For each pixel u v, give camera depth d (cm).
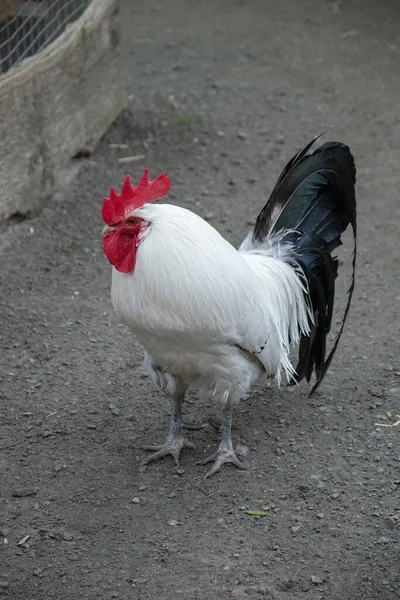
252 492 712
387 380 853
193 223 648
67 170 1235
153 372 722
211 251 642
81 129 1266
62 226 1141
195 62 1673
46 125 1162
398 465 734
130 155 1313
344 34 1791
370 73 1623
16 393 845
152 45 1755
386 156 1329
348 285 1020
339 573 625
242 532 668
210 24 1858
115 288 659
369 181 1260
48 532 673
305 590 611
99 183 1235
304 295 777
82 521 685
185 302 632
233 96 1527
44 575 632
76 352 909
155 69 1639
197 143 1359
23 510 697
